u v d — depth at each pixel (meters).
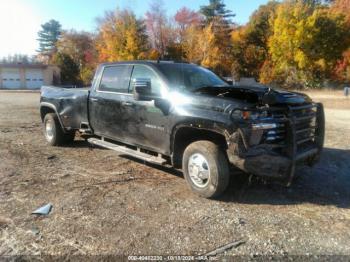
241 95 4.73
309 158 5.18
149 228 3.88
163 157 5.50
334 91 38.53
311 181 5.52
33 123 11.70
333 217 4.19
